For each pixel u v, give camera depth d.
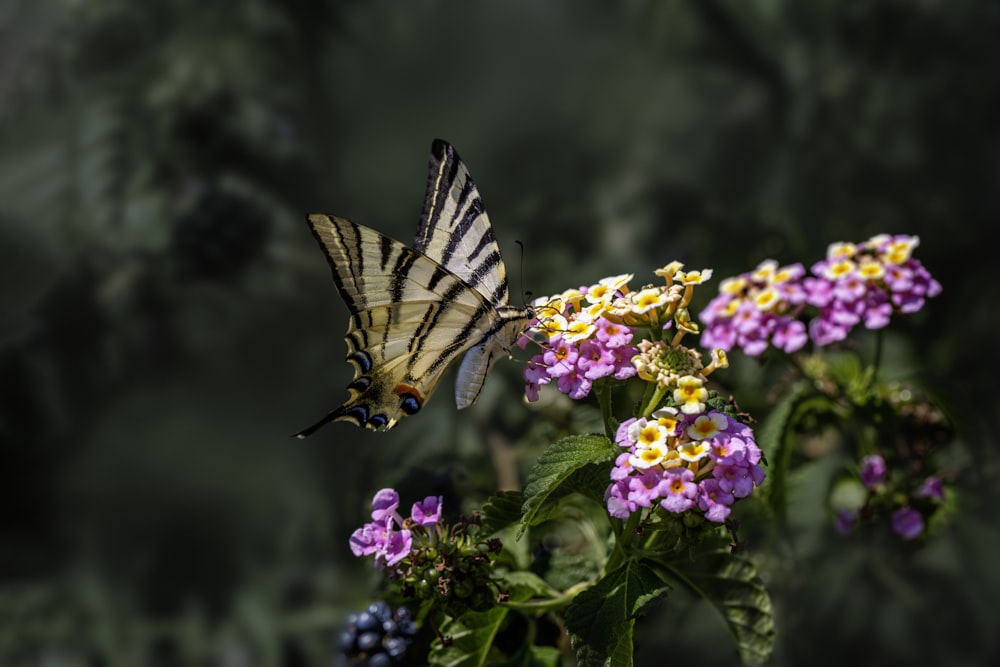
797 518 1.12
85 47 1.19
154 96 1.18
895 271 1.11
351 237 1.07
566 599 1.06
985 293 1.17
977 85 1.19
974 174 1.20
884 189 1.20
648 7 1.21
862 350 1.16
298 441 1.17
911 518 1.12
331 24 1.19
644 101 1.21
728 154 1.21
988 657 1.12
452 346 1.08
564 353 1.05
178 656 1.15
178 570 1.16
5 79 1.19
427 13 1.21
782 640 1.12
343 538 1.15
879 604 1.12
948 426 1.12
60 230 1.19
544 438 1.13
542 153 1.21
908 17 1.19
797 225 1.19
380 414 1.08
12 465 1.17
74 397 1.18
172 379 1.18
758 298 1.12
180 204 1.18
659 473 1.03
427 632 1.08
